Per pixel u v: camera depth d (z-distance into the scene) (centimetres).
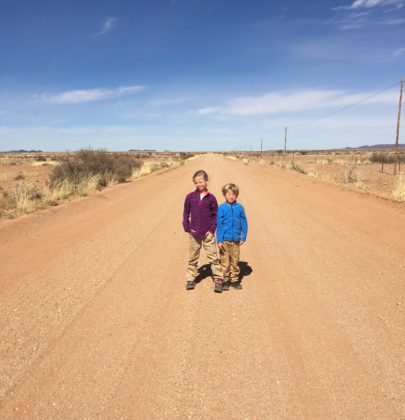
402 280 546
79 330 410
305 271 598
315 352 360
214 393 302
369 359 347
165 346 376
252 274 592
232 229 509
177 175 2903
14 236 833
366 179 2503
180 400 295
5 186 2073
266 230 896
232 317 441
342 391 302
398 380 315
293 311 454
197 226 505
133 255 696
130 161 2972
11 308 468
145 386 312
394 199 1303
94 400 296
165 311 459
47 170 3678
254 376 324
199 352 364
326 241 779
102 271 606
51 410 286
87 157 2097
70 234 859
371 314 440
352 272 587
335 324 417
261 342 381
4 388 313
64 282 557
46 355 361
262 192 1673
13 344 382
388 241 759
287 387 308
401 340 380
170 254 704
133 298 499
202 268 628
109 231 892
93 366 342
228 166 4366
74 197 1448
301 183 2078
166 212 1157
